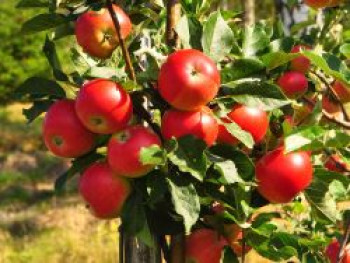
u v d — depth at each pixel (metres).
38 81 1.07
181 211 0.93
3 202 6.32
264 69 1.04
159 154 0.92
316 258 1.19
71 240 4.88
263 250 1.09
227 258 1.08
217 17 1.06
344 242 1.17
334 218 1.10
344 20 1.61
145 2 1.19
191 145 0.94
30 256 4.73
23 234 5.22
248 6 3.77
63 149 1.01
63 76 1.08
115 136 0.97
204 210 1.09
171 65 0.95
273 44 1.25
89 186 1.00
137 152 0.96
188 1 1.32
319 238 1.27
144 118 1.02
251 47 1.18
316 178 1.11
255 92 1.00
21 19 12.59
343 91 1.39
